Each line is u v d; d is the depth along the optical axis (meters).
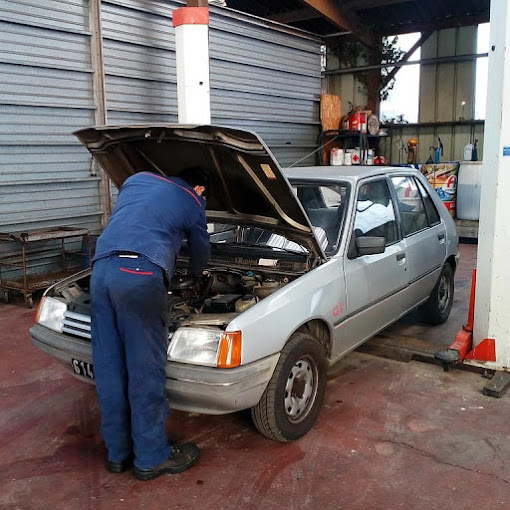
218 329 2.89
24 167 6.57
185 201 3.06
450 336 4.94
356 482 2.88
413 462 3.05
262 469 3.01
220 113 9.05
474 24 11.21
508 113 3.73
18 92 6.41
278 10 11.81
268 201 3.41
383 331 5.08
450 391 3.92
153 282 2.74
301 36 10.49
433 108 11.98
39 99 6.63
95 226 7.43
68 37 6.86
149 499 2.77
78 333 3.19
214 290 3.76
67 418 3.64
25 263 6.07
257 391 2.91
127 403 2.90
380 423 3.48
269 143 10.26
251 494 2.80
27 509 2.71
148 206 2.94
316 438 3.31
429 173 10.57
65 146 6.96
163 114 8.18
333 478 2.92
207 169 3.52
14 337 5.19
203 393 2.76
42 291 6.80
